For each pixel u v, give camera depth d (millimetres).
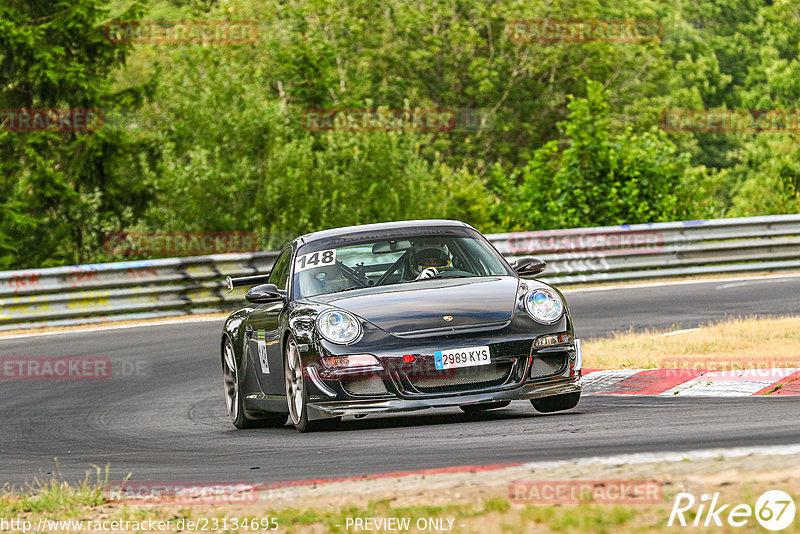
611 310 57375
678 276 74875
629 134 101875
